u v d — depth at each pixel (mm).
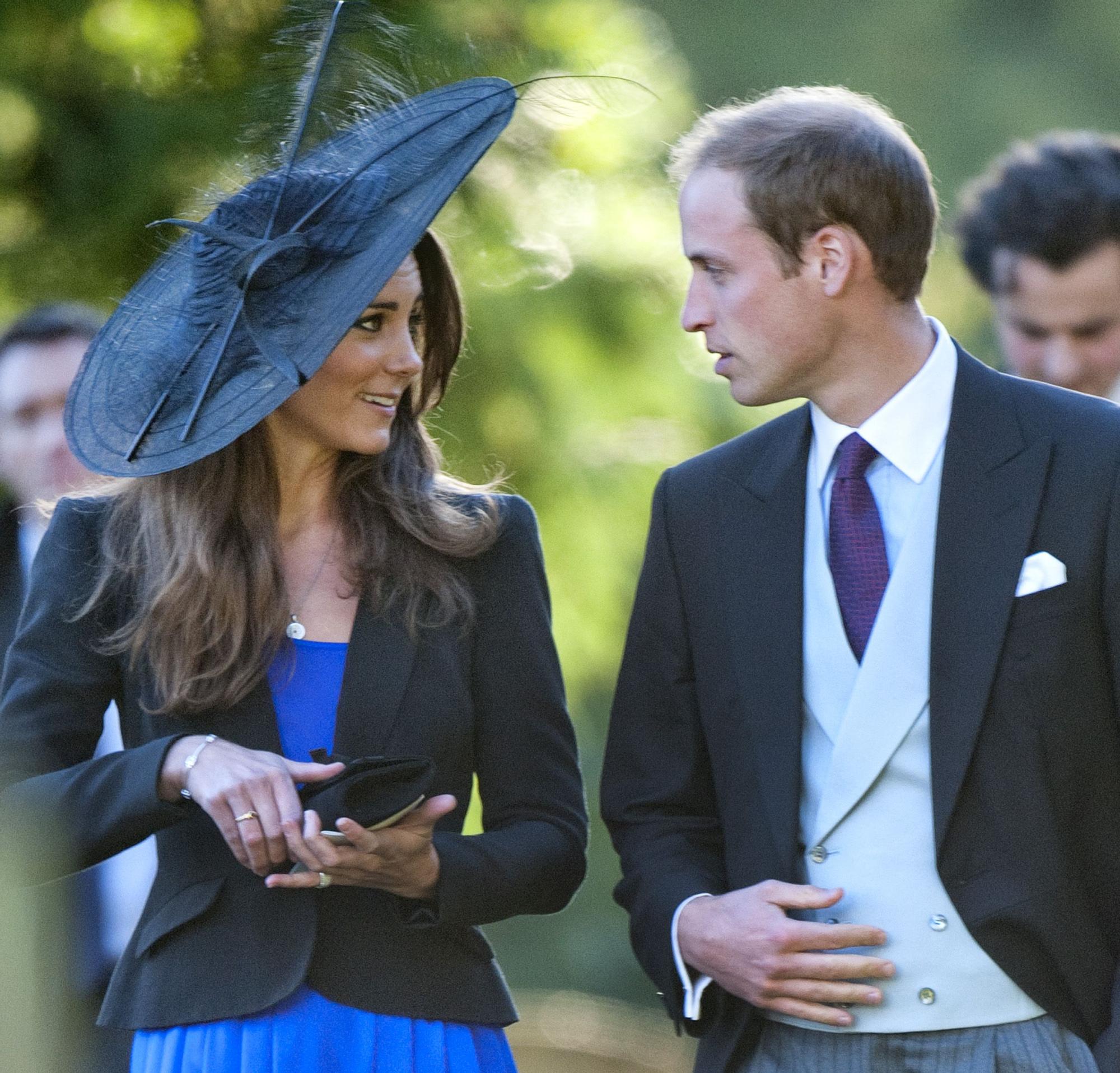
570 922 50500
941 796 11133
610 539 22172
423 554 11922
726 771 11938
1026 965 11039
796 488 11984
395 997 11211
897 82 52875
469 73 14164
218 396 11305
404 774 10633
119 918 13812
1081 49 56312
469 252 20953
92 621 11758
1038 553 11281
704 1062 11992
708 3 50281
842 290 11531
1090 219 15547
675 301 22250
